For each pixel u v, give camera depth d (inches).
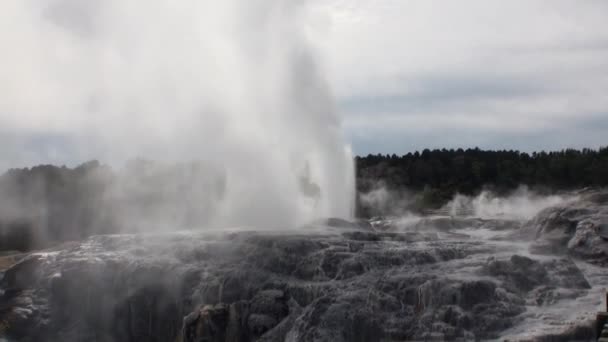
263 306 1145.4
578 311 985.5
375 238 1380.4
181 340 1214.9
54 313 1396.4
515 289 1062.4
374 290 1085.8
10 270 1503.4
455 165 3595.0
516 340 890.7
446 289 1034.7
